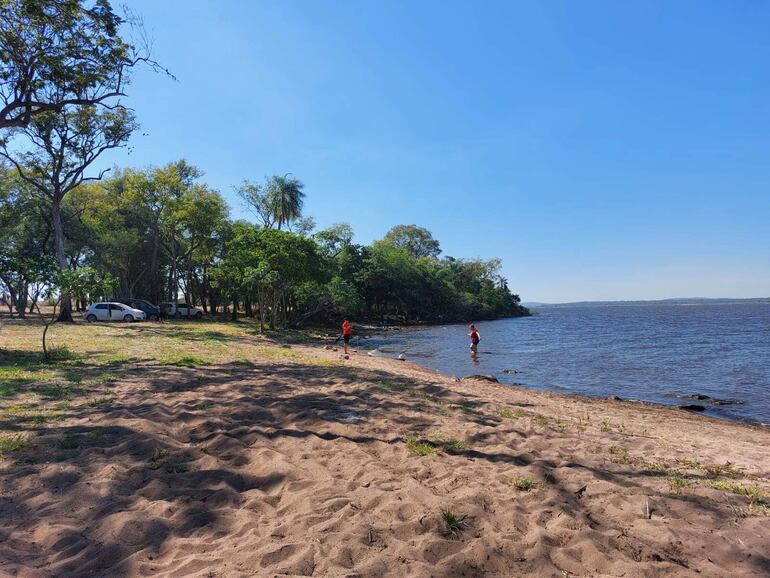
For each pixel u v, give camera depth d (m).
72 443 5.53
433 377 15.23
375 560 3.19
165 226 42.69
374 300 67.75
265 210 46.62
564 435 7.43
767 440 9.50
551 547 3.50
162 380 9.92
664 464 6.18
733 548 3.60
